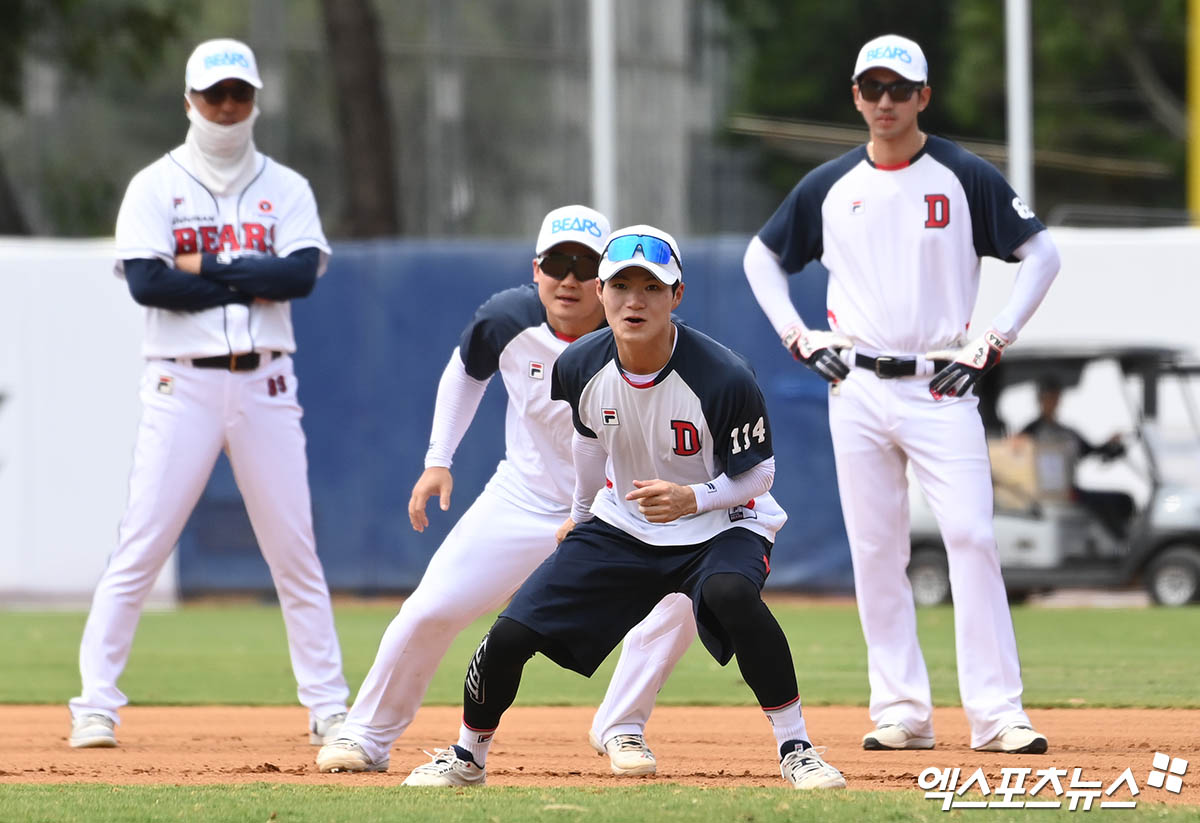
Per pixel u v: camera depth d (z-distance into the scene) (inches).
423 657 763.4
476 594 755.4
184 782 741.3
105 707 907.4
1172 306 1854.1
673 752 882.1
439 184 3703.3
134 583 911.7
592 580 684.1
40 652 1502.2
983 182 859.4
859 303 877.2
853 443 881.5
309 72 3676.2
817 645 1486.2
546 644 685.9
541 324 754.2
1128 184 4598.9
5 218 3201.3
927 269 864.3
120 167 3646.7
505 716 1072.8
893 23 5295.3
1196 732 929.5
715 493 664.4
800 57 5329.7
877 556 882.1
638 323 646.5
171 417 904.3
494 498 768.3
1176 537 1822.1
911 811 611.8
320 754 776.3
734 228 5152.6
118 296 1914.4
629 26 3902.6
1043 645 1455.5
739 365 665.6
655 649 779.4
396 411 1927.9
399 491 1929.1
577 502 705.0
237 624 1756.9
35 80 3595.0
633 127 3892.7
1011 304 856.9
